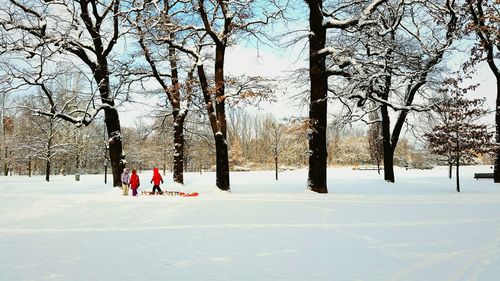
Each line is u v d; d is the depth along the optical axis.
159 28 20.19
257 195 17.41
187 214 12.44
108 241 8.59
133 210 13.40
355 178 33.22
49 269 6.36
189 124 30.34
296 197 16.53
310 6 19.27
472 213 12.40
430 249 7.66
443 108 22.59
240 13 19.52
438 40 21.56
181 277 5.87
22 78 19.98
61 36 20.30
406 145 63.22
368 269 6.29
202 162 62.66
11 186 29.11
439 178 33.12
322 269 6.29
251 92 18.20
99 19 21.39
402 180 30.50
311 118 19.03
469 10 18.59
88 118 21.39
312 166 19.03
